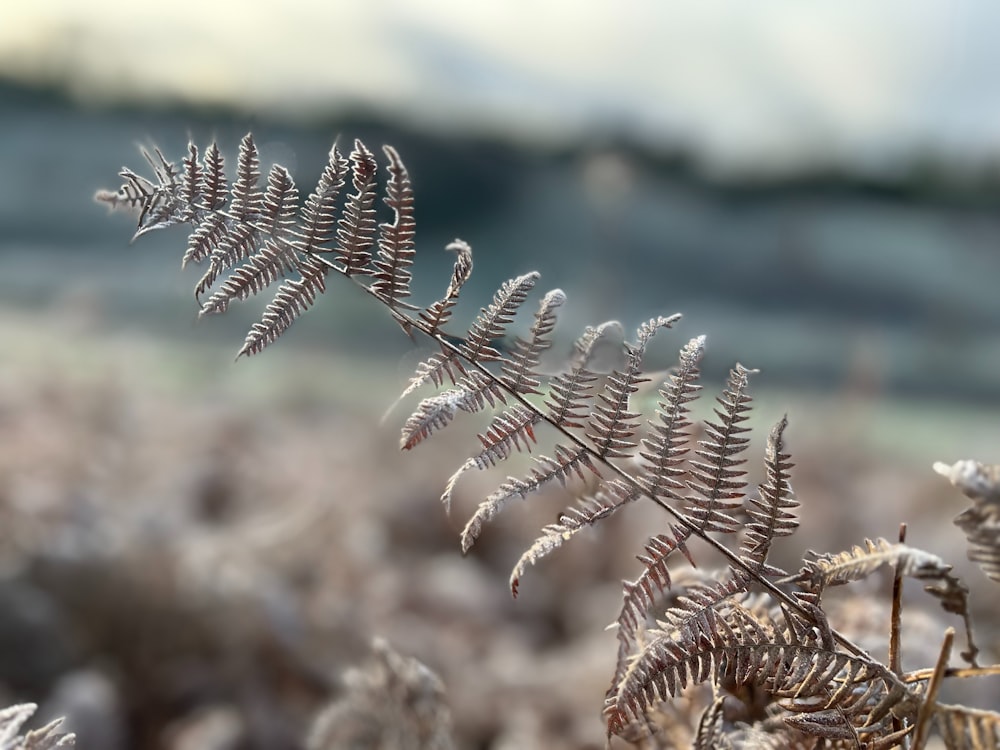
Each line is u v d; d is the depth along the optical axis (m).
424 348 0.49
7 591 1.48
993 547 0.42
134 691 1.48
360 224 0.47
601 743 1.23
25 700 1.41
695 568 0.57
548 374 0.48
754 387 2.70
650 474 0.48
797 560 1.68
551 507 1.50
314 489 2.44
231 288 0.47
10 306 4.22
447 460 2.76
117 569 1.57
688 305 5.19
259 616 1.55
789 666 0.48
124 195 0.47
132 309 4.16
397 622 1.76
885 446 3.23
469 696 1.50
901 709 0.47
